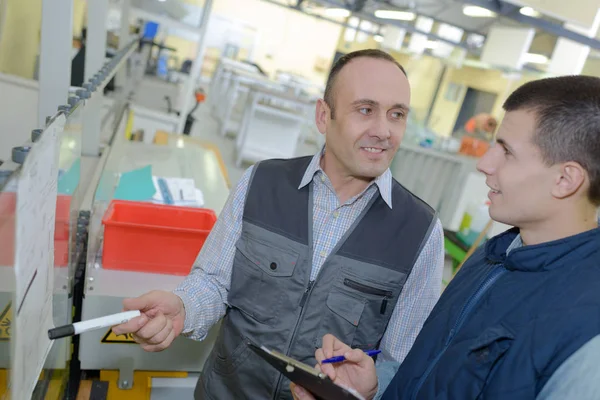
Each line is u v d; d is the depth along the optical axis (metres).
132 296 1.44
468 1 3.14
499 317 0.73
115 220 1.68
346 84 1.08
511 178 0.73
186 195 2.13
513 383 0.66
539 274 0.73
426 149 4.49
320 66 12.48
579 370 0.60
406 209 1.20
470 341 0.74
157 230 1.55
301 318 1.16
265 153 5.92
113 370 1.50
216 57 10.14
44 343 0.85
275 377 1.18
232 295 1.22
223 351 1.25
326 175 1.17
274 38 12.17
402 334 1.20
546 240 0.75
